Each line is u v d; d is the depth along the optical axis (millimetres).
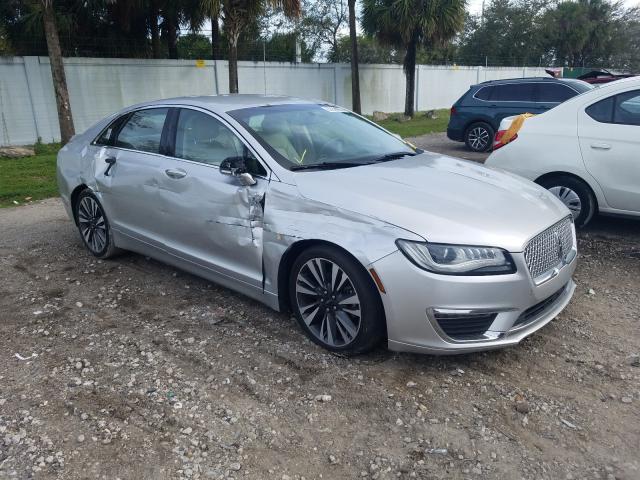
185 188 4238
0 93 13672
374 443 2781
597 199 5582
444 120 21547
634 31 45688
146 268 5195
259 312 4203
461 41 40750
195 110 4430
